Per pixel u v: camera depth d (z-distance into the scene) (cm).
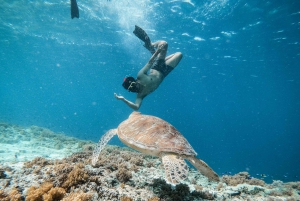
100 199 348
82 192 345
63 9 1961
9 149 826
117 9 1847
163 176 555
